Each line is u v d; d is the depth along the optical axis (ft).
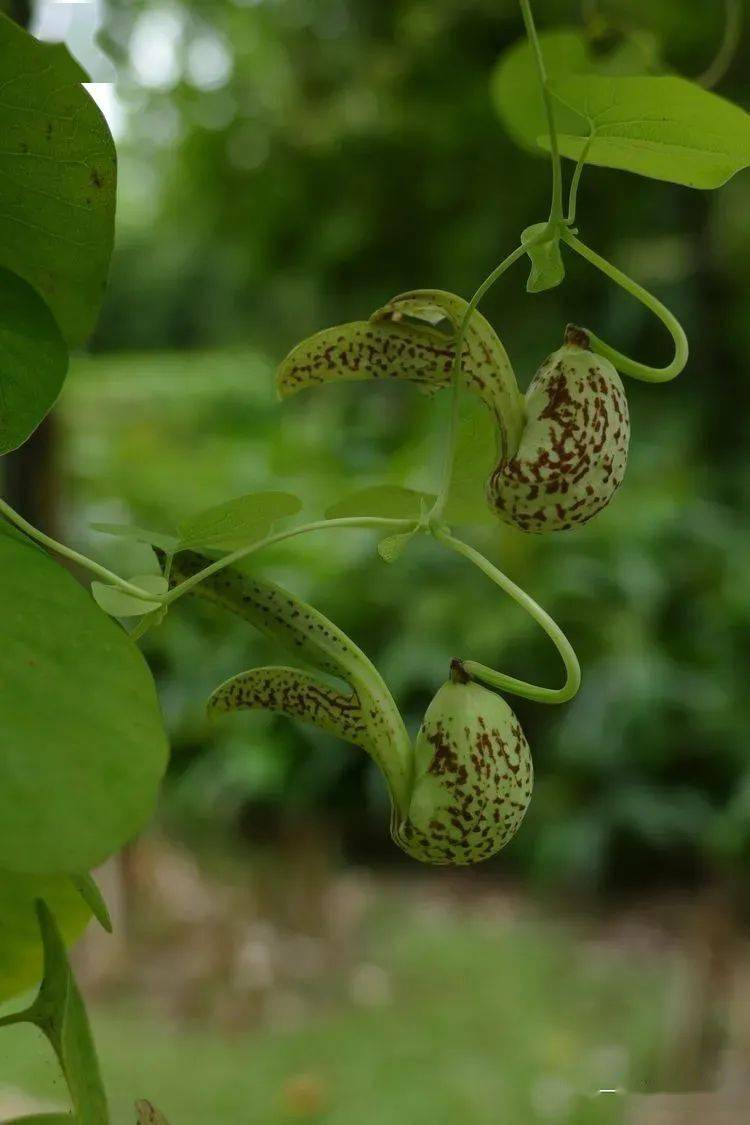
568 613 14.88
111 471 17.34
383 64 16.69
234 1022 11.33
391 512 3.65
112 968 12.15
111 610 3.45
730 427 16.29
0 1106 8.45
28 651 3.26
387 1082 10.41
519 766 3.42
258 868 14.15
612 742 14.37
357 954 12.73
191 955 12.31
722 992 11.14
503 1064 10.63
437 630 15.15
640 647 14.61
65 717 3.24
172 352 24.53
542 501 3.38
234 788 15.01
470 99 15.98
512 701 15.21
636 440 16.16
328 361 3.45
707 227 15.99
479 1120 9.78
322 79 17.85
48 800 3.19
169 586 3.51
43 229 3.50
